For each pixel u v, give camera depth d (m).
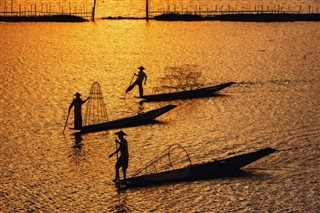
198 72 129.75
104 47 170.12
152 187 76.56
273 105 111.88
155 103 114.56
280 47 170.88
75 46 170.88
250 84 127.25
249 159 80.44
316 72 139.00
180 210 71.12
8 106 110.00
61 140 93.25
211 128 99.06
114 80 131.25
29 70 139.50
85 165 83.75
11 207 72.06
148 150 89.25
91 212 70.88
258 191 75.31
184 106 112.12
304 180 78.25
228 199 73.50
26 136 94.88
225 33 194.88
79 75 135.38
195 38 185.38
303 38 186.25
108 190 76.12
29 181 78.75
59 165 83.75
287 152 87.81
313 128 98.50
